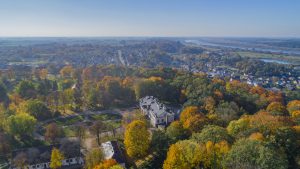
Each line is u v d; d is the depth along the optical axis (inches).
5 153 6845.5
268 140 5083.7
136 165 5821.9
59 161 5994.1
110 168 4682.6
